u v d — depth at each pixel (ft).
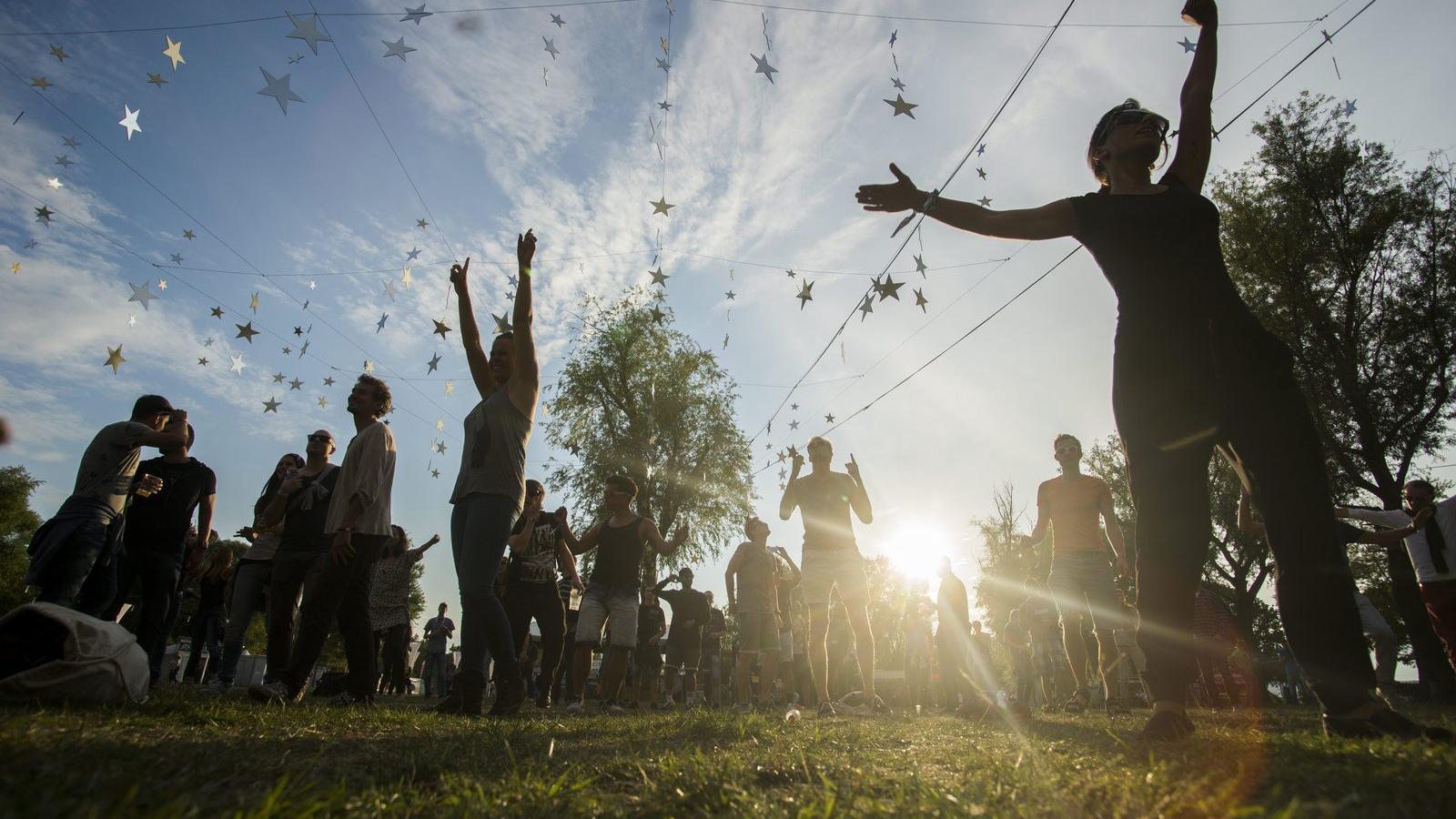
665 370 91.76
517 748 7.02
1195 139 8.34
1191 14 8.68
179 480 18.04
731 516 87.51
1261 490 7.27
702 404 91.25
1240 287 56.54
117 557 14.85
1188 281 7.57
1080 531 19.93
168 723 7.82
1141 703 25.02
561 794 4.84
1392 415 51.26
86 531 13.87
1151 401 7.53
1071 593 19.66
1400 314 51.24
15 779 3.61
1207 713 15.96
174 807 3.40
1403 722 6.42
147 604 17.56
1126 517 75.61
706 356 93.20
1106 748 6.66
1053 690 24.41
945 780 5.25
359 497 13.85
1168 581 7.32
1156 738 7.06
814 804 4.38
